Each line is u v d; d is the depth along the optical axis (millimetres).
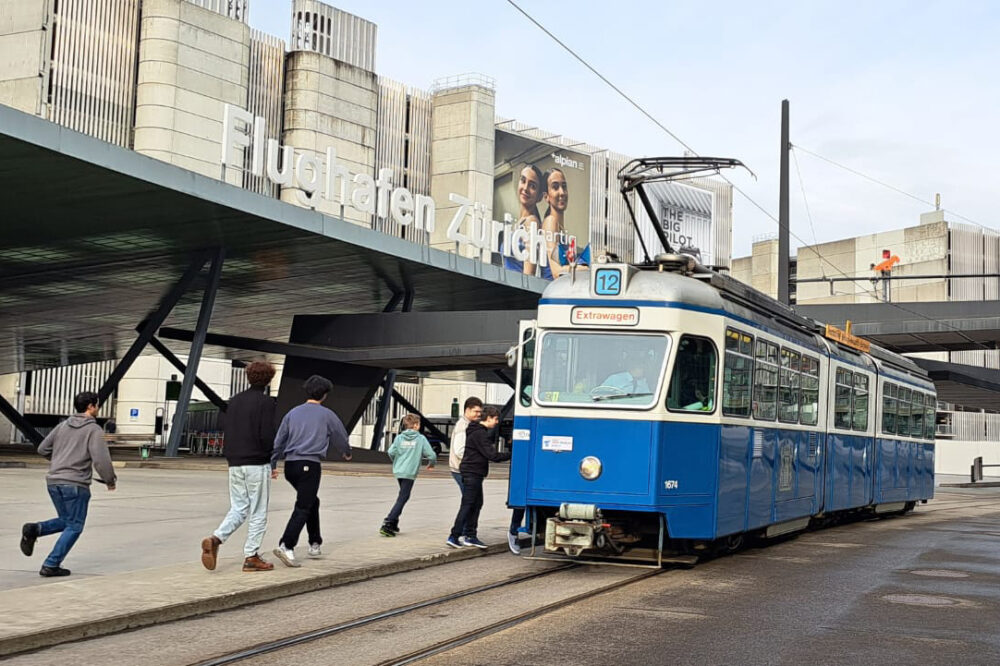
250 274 39656
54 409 66312
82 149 24859
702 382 12320
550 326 12391
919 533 18062
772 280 100750
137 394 67938
